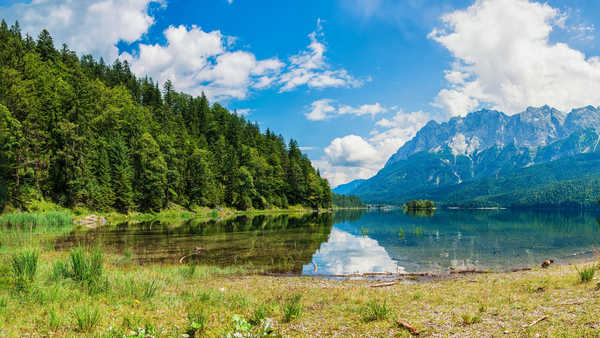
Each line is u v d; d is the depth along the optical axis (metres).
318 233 41.28
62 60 99.06
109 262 19.30
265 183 110.56
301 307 10.31
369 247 30.34
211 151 104.19
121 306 9.84
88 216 52.00
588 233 43.06
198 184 86.25
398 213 126.00
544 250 28.62
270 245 29.89
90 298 10.36
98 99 76.38
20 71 64.69
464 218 85.56
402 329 8.09
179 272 16.75
